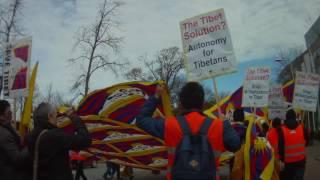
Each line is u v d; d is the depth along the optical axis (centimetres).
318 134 4366
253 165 767
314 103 1484
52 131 579
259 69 1010
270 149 776
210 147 473
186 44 788
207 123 481
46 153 575
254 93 1005
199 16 785
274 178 824
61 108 809
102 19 3941
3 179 609
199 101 496
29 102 742
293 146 942
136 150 1177
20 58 801
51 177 577
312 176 1819
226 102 1413
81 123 607
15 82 801
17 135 641
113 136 1091
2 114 632
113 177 2116
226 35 772
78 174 1664
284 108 1511
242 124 832
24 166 609
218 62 771
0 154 615
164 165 1262
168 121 487
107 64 3956
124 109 938
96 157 1280
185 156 463
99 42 3962
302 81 1490
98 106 927
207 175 460
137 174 2106
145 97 880
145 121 499
